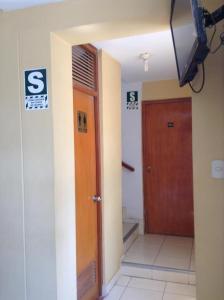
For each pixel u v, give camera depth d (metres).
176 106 4.04
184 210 4.06
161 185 4.15
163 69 3.45
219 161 1.64
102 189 2.74
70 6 1.81
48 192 1.91
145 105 4.15
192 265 3.08
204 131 1.67
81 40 2.02
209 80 1.65
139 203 4.18
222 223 1.65
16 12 1.95
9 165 2.00
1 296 2.05
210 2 1.58
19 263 1.99
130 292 2.80
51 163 1.90
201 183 1.68
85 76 2.51
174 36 1.57
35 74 1.91
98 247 2.73
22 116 1.96
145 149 4.18
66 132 2.04
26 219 1.97
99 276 2.74
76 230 2.33
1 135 2.02
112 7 1.72
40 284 1.94
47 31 1.87
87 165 2.54
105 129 2.78
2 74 2.00
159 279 3.02
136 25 1.78
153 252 3.47
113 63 2.99
